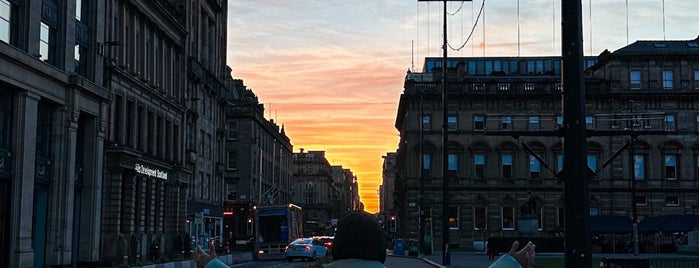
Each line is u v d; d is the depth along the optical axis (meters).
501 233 73.94
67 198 32.97
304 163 181.75
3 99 28.45
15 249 28.89
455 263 40.31
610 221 54.50
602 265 13.50
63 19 33.41
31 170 29.83
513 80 76.81
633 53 73.25
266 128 94.62
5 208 28.62
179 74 53.59
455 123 75.19
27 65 28.97
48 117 32.56
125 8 42.41
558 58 89.38
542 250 52.69
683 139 73.25
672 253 55.47
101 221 38.19
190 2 58.34
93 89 35.31
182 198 52.59
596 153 74.44
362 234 2.76
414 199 74.56
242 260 45.25
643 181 73.50
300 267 25.16
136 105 43.81
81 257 35.94
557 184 74.25
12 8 29.27
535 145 74.94
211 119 65.44
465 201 74.50
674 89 73.25
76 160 35.47
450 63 91.38
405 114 80.06
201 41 63.06
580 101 8.90
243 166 83.19
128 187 41.16
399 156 94.94
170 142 50.88
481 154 75.12
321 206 173.00
